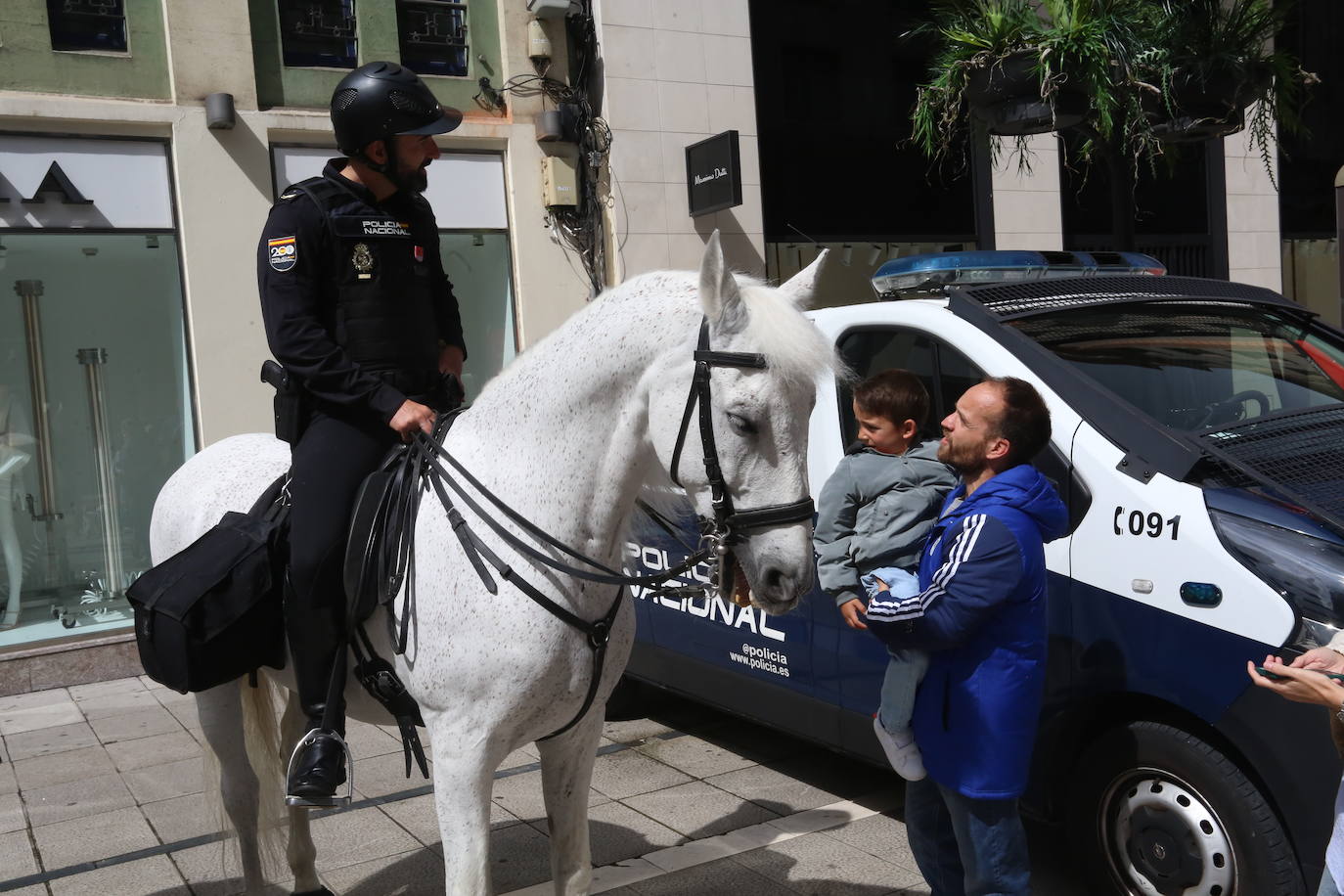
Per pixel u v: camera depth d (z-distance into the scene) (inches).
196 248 259.3
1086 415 121.7
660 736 198.8
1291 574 99.8
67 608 257.3
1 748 201.9
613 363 90.2
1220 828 104.7
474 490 95.9
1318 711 96.3
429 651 94.2
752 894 131.2
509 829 155.0
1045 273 170.1
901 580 99.9
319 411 103.2
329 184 102.3
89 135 249.6
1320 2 415.5
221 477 126.2
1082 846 118.6
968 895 98.4
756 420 80.7
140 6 254.7
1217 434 119.9
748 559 82.5
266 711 120.9
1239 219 405.7
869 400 114.2
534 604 91.3
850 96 344.2
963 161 358.9
